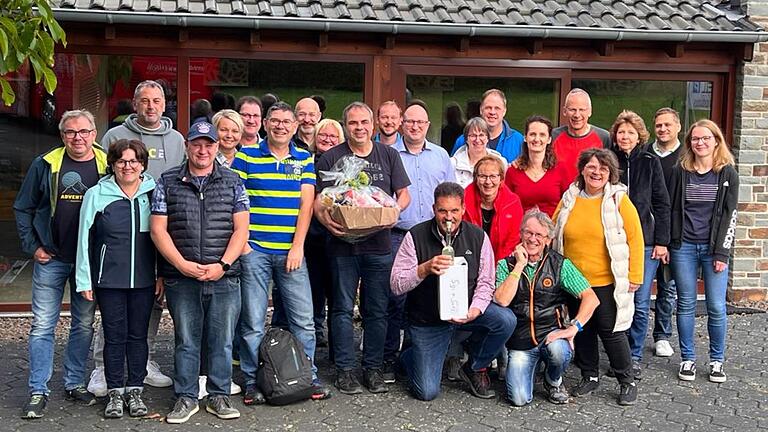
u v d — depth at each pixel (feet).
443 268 19.67
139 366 19.62
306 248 23.00
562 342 20.25
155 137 21.24
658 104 30.01
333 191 19.88
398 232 22.07
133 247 19.10
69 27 26.30
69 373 20.11
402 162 21.58
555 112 29.30
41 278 19.43
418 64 28.27
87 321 19.98
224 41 27.22
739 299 30.68
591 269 20.84
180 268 18.60
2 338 25.27
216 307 19.30
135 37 26.76
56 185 19.17
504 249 21.44
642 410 20.40
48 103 27.17
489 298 20.17
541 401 20.92
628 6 29.53
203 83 27.35
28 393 20.80
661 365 23.72
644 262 22.16
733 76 30.12
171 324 26.94
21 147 27.35
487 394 21.01
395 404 20.52
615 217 20.77
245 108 21.65
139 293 19.35
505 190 21.76
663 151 23.31
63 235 19.26
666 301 24.32
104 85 27.12
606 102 29.66
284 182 20.21
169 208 18.78
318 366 23.16
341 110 28.14
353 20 26.43
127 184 19.07
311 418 19.57
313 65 27.86
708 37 28.35
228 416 19.36
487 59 28.55
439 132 28.84
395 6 27.53
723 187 22.06
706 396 21.35
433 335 20.58
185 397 19.42
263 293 20.40
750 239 30.55
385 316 21.26
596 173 20.79
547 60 28.89
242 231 19.22
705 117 30.40
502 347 20.56
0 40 13.01
